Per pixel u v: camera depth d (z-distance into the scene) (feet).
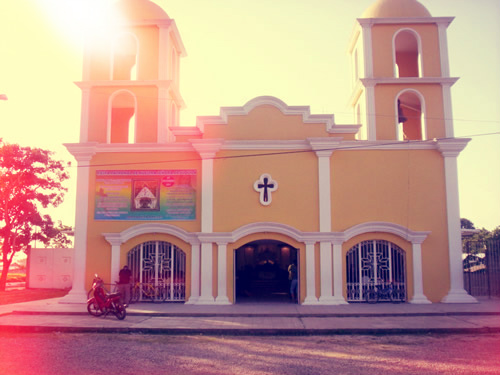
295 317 56.95
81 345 41.63
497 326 48.85
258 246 100.73
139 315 58.70
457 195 68.90
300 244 67.87
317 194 68.74
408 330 48.08
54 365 33.53
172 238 69.31
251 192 69.05
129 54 83.56
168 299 68.80
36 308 62.39
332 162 69.51
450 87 74.54
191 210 69.62
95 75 75.61
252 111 71.20
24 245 112.06
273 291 88.12
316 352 38.60
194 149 70.38
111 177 70.69
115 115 84.28
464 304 65.41
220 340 44.57
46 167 114.52
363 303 67.05
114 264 68.69
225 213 68.69
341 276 67.05
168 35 77.00
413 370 32.01
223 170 69.46
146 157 70.74
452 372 31.40
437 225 68.69
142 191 70.28
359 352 38.52
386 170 69.46
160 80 74.23
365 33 76.28
